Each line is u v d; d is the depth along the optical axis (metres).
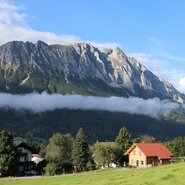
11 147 130.12
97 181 62.28
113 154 144.00
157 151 131.25
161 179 51.06
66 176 89.88
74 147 155.12
